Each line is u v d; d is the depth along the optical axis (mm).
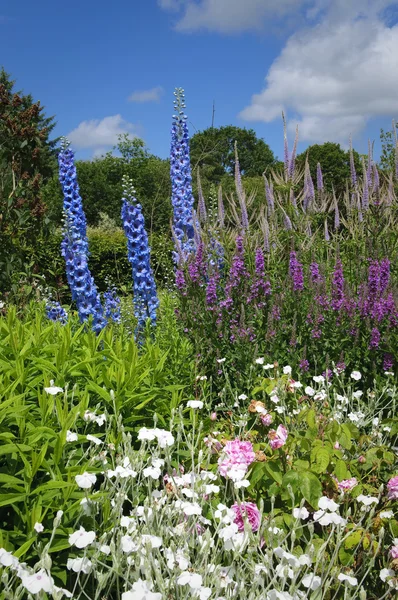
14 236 6793
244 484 2314
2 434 2287
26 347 3297
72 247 5359
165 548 2131
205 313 5078
